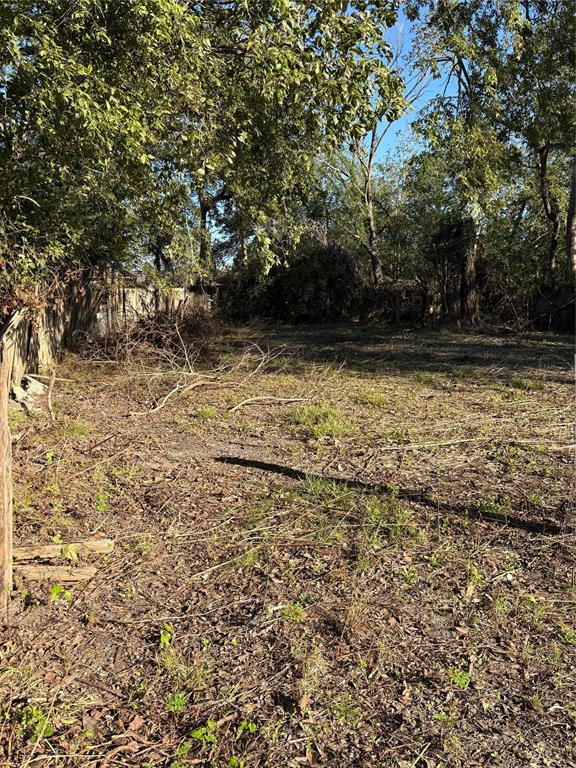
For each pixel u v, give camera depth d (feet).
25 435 25.12
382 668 10.54
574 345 53.98
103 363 41.11
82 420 28.19
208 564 14.33
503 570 13.75
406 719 9.39
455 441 24.14
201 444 24.54
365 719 9.41
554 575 13.52
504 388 35.17
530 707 9.62
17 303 30.68
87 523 16.56
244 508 17.53
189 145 25.54
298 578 13.56
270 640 11.38
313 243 87.30
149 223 40.57
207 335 53.36
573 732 9.11
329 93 23.71
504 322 72.59
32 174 27.86
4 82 21.59
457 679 10.18
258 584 13.37
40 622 12.01
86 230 38.27
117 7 20.98
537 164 77.56
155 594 13.08
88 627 11.87
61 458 22.18
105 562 14.39
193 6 26.53
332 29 23.36
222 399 33.14
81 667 10.72
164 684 10.28
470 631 11.55
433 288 77.05
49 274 36.14
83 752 8.87
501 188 79.00
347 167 89.76
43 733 9.11
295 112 26.91
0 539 11.91
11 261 29.48
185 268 62.69
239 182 32.40
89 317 47.44
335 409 30.19
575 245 67.67
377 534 15.49
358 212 94.12
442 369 42.98
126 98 22.17
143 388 35.63
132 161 25.44
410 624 11.80
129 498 18.38
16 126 23.91
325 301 88.53
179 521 16.72
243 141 26.94
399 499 17.97
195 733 9.07
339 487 18.71
